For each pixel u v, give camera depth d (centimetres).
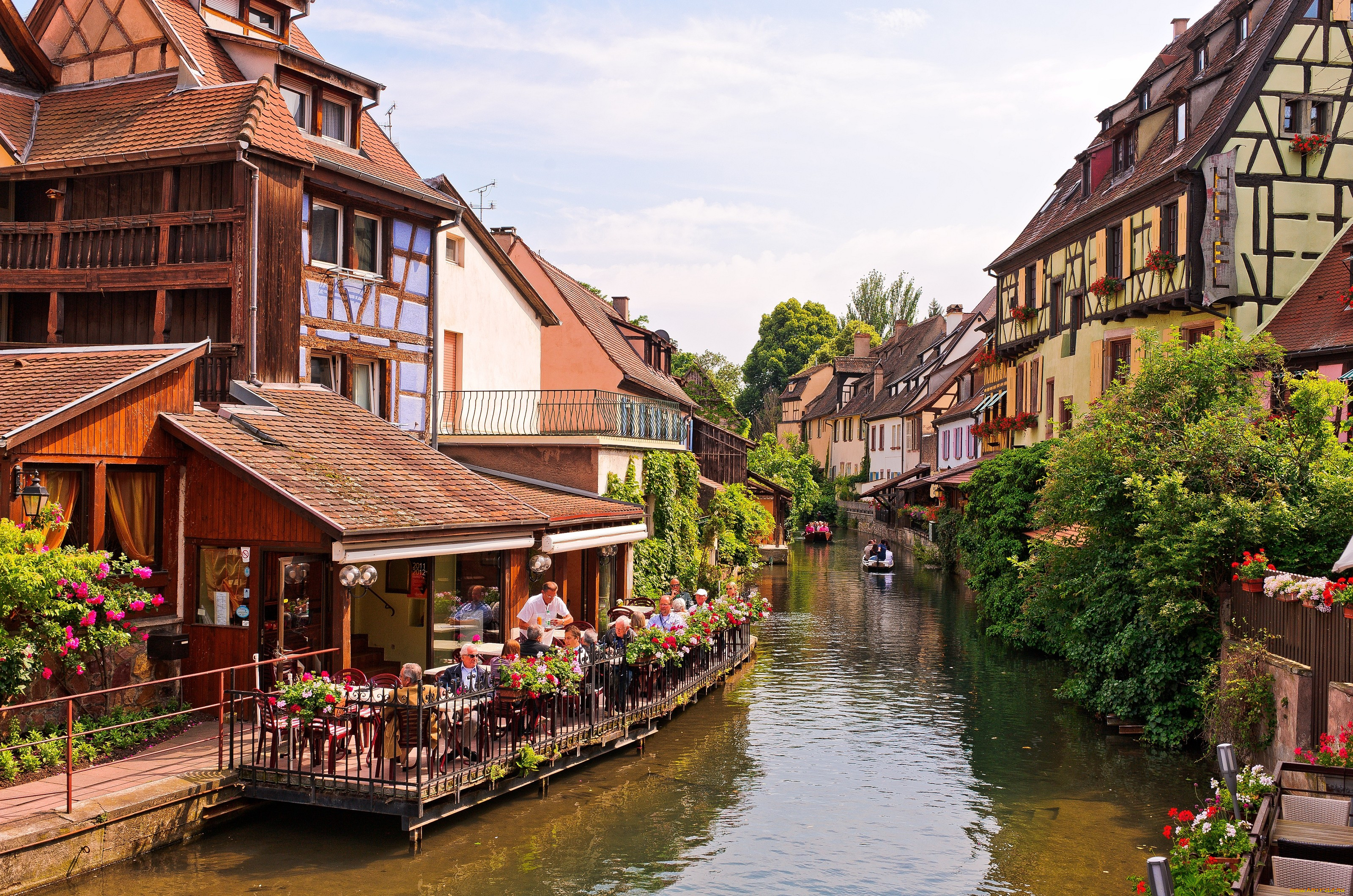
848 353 9275
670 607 1619
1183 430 1534
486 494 1484
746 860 1005
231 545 1223
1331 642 1036
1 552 968
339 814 1052
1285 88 2091
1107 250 2516
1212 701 1320
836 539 5728
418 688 981
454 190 2205
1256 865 680
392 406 1828
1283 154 2094
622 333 3894
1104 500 1556
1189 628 1432
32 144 1609
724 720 1578
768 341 9775
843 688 1838
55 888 844
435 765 1030
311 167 1552
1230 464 1397
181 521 1246
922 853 1030
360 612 1462
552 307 3177
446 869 939
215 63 1656
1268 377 1605
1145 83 2661
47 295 1625
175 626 1230
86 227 1527
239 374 1441
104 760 1031
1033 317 3052
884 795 1219
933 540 4175
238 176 1440
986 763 1361
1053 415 2927
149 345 1438
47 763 982
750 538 3978
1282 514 1277
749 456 5959
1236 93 2100
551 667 1186
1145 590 1494
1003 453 2809
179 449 1245
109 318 1565
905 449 5838
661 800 1180
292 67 1684
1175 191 2169
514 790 1168
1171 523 1376
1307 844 713
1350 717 955
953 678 1925
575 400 2933
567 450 2008
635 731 1430
